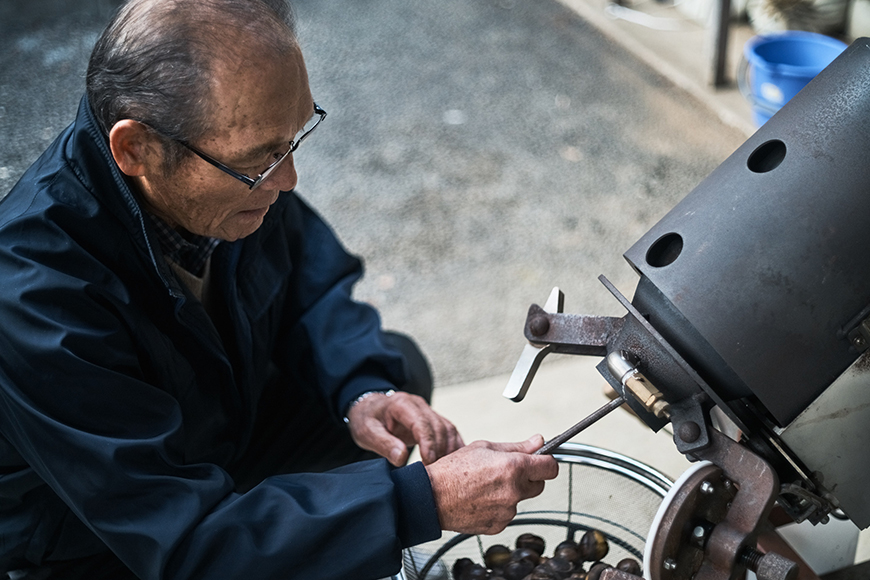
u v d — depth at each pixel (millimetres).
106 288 1043
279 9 999
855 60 832
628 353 913
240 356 1263
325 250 1511
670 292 838
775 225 813
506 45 4246
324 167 3318
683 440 849
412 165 3312
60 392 967
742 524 806
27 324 973
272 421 1513
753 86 3164
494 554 1173
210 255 1226
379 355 1438
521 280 2689
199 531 953
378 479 990
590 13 4484
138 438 996
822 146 816
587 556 1144
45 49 4086
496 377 2305
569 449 1168
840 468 870
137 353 1105
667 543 790
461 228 2947
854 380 820
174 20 921
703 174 3176
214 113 924
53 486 1000
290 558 946
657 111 3605
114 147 967
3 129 3453
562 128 3520
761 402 839
